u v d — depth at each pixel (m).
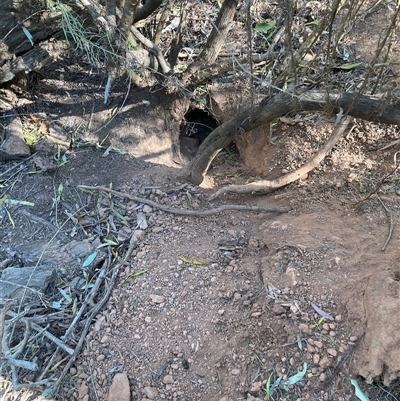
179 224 1.56
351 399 1.16
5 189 1.65
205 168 1.63
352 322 1.23
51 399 1.24
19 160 1.72
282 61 1.85
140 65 1.66
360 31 1.97
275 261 1.38
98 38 1.74
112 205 1.62
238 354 1.24
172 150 1.89
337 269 1.33
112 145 1.79
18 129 1.75
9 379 1.26
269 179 1.74
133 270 1.46
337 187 1.59
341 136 1.70
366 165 1.64
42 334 1.33
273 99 1.32
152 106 1.89
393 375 1.13
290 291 1.29
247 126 1.41
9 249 1.52
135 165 1.75
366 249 1.37
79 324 1.36
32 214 1.59
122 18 1.51
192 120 2.10
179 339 1.29
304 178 1.66
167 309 1.35
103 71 1.89
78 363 1.30
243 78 1.94
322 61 1.83
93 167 1.72
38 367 1.29
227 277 1.39
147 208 1.60
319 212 1.53
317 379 1.19
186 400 1.21
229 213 1.59
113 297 1.40
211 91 1.96
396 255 1.32
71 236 1.55
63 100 1.85
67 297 1.41
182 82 1.82
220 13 1.68
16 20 1.63
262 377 1.21
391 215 1.46
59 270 1.46
